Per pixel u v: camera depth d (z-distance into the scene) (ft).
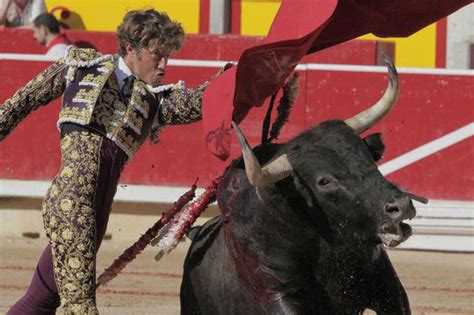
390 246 28.27
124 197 69.41
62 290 30.76
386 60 30.48
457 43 86.69
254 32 90.33
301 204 29.63
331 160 29.04
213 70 68.54
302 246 30.12
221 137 30.40
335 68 67.77
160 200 69.21
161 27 31.60
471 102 67.62
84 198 30.86
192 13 90.22
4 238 71.41
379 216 28.07
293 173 29.37
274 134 33.35
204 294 33.09
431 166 67.87
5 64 70.85
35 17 83.51
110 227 70.18
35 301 32.55
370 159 29.22
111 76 31.81
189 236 34.99
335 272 30.66
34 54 75.25
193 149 69.36
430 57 87.10
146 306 52.29
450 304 53.93
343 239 29.53
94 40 78.13
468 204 67.36
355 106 67.72
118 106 31.71
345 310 31.48
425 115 67.87
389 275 31.89
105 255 65.57
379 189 28.30
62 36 76.64
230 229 30.96
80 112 31.30
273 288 30.32
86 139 31.30
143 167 69.77
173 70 68.74
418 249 67.15
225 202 31.07
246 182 30.71
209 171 69.21
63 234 30.66
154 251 67.46
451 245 66.95
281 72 30.50
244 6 90.22
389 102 30.71
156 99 32.37
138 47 31.65
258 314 31.32
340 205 28.91
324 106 67.82
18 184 71.00
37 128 71.05
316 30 29.12
